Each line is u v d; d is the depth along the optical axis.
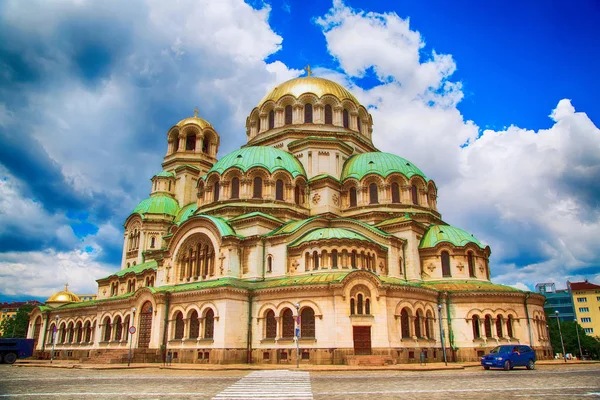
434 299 57.56
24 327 135.25
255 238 58.44
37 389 28.06
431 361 53.56
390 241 61.00
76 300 102.56
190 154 93.88
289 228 59.59
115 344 63.75
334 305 49.06
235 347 51.41
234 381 32.47
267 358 51.22
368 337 48.88
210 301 53.12
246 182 65.12
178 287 59.31
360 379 33.78
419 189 71.44
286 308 51.62
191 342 53.41
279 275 56.53
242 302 53.41
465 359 56.16
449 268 63.31
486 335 57.53
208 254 59.75
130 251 84.75
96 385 30.31
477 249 64.75
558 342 104.94
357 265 55.22
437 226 67.12
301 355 49.25
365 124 83.12
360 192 69.44
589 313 161.62
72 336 75.56
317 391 26.14
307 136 76.44
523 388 27.22
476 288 59.75
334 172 72.31
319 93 78.94
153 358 55.00
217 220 59.72
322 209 68.00
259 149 69.81
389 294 51.25
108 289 81.19
